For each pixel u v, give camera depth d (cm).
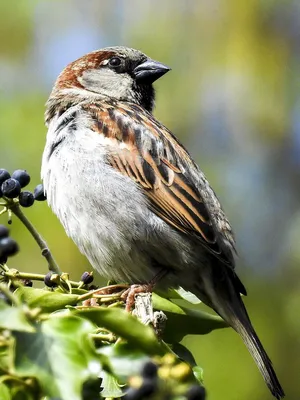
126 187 890
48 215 1086
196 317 719
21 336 492
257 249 1214
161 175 902
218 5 1204
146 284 902
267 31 1209
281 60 1208
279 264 1202
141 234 885
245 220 1227
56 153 907
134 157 902
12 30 1207
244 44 1198
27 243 1083
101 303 703
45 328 500
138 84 1077
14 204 722
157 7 1231
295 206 1241
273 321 1144
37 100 1177
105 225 884
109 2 1246
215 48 1208
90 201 886
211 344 1062
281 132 1222
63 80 1057
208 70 1209
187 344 1066
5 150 1135
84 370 488
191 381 536
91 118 929
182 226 888
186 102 1218
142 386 523
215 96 1216
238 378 1048
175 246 888
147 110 1088
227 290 907
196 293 921
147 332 529
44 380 482
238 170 1237
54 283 685
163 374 527
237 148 1230
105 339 555
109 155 898
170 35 1222
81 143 903
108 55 1073
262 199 1238
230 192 1229
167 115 1222
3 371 492
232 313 903
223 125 1222
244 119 1212
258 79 1202
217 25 1209
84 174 890
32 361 488
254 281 1180
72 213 893
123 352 534
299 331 1135
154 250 890
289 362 1126
